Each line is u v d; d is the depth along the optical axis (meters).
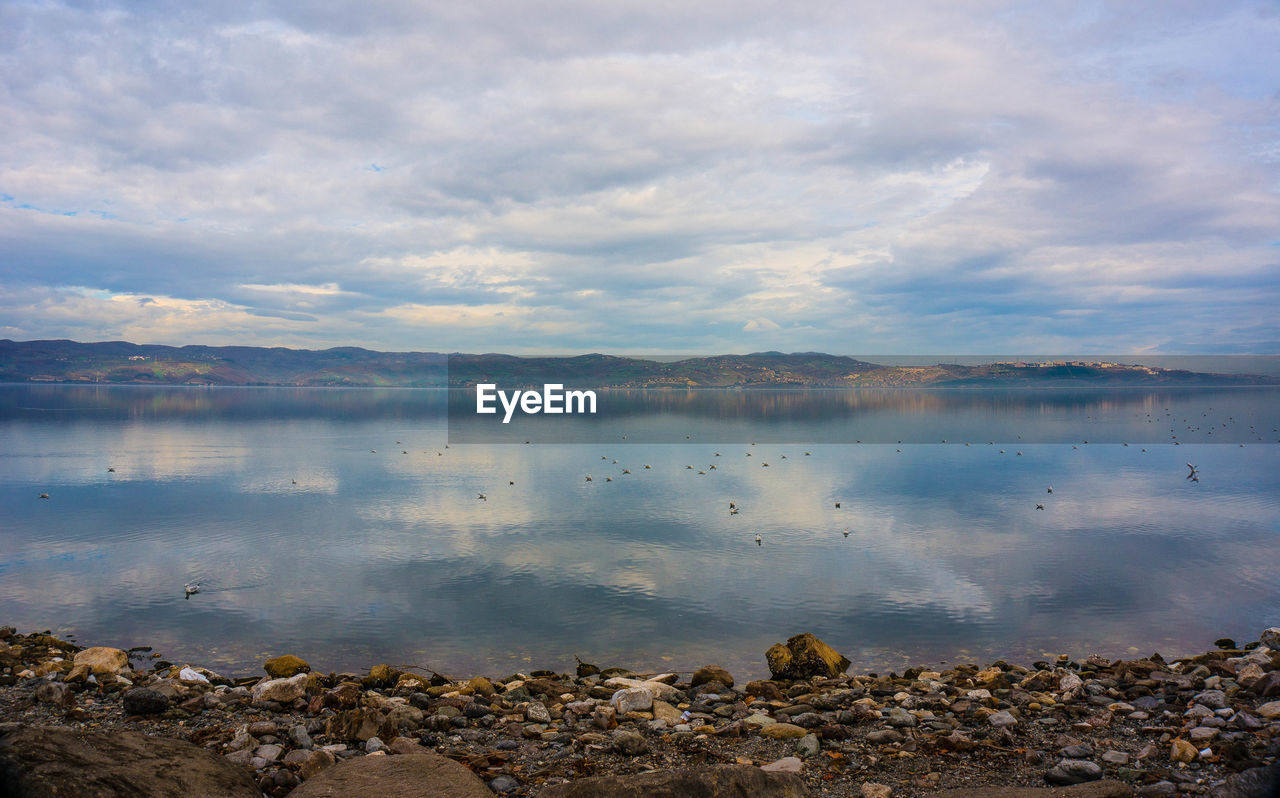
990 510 64.50
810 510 64.31
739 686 20.09
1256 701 13.44
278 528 54.09
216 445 130.88
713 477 90.69
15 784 6.96
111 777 7.45
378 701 14.13
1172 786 8.97
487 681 16.47
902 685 16.92
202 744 11.22
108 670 17.56
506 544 48.62
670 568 41.28
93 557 43.34
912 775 9.92
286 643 26.69
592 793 8.20
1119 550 46.34
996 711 12.91
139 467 95.31
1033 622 30.03
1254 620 30.34
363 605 32.56
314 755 9.81
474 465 103.75
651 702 14.02
